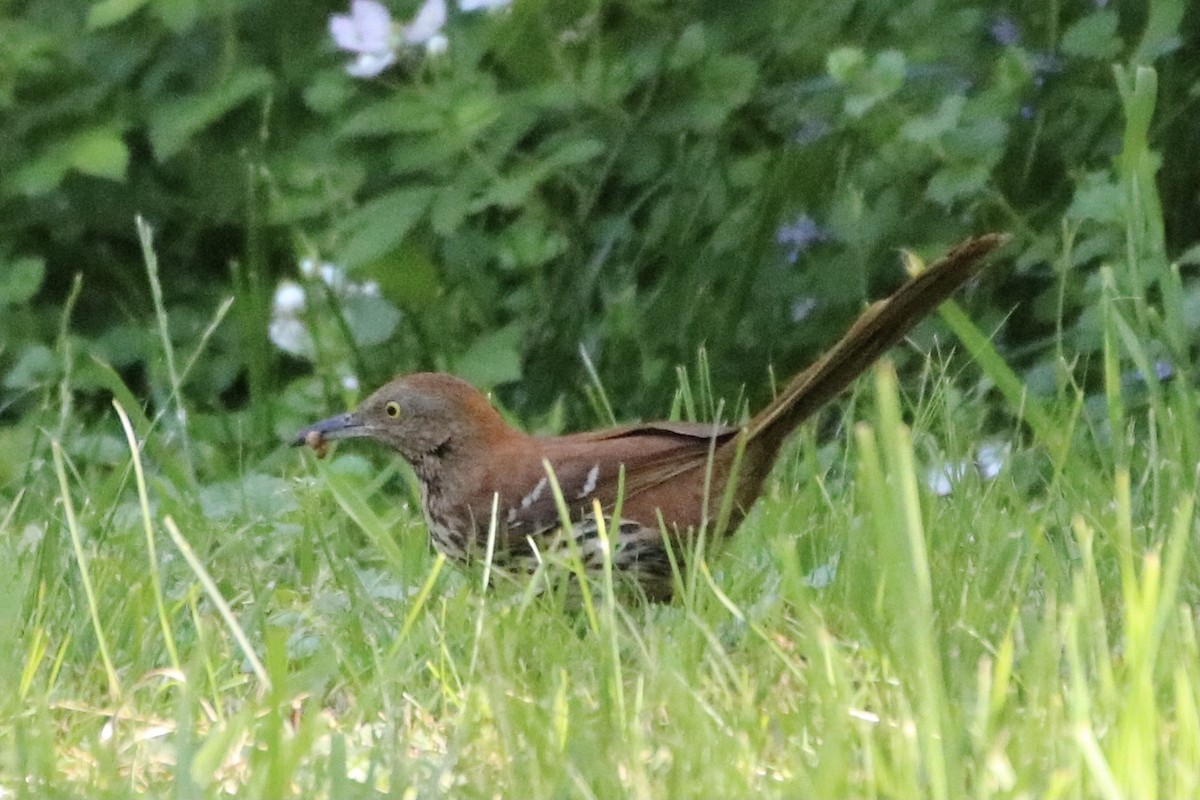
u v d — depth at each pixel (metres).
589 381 12.05
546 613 7.28
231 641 7.37
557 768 5.65
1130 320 10.10
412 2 12.45
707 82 12.25
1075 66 11.97
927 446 9.29
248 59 13.27
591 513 7.76
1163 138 11.91
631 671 6.97
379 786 5.81
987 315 11.84
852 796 5.34
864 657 6.73
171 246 13.70
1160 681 5.88
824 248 11.95
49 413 11.57
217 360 13.01
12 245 13.57
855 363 7.74
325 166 12.66
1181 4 11.27
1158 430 9.75
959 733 5.54
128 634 7.31
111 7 12.45
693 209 12.14
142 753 6.19
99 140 12.55
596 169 12.41
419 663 6.93
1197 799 5.18
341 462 10.46
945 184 11.12
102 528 8.68
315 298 12.02
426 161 11.76
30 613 7.42
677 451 7.86
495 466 7.94
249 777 5.83
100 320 13.69
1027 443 11.04
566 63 12.50
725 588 7.96
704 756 5.68
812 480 9.10
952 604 7.21
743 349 11.85
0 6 13.50
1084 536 6.21
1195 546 7.89
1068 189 11.79
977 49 12.12
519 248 12.20
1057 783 5.04
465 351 11.97
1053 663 5.95
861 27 12.35
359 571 8.60
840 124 11.96
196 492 9.49
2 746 6.25
